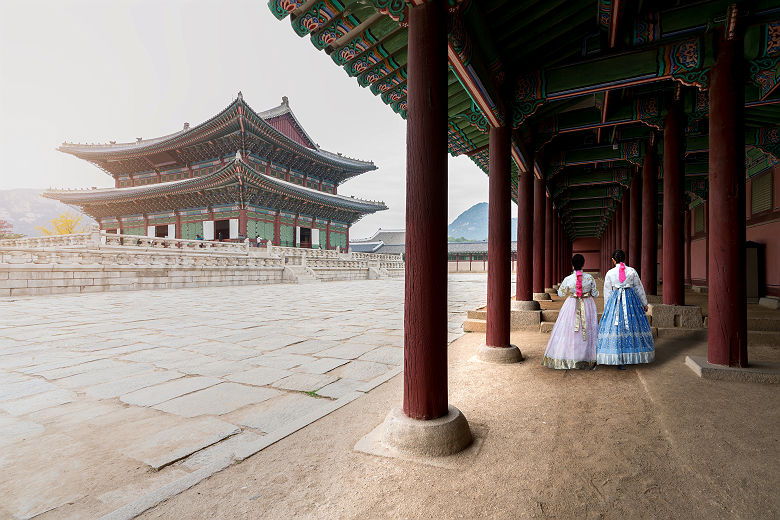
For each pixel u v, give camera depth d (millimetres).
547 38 4785
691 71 4473
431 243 2836
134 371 5270
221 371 5270
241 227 37812
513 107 5375
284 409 3920
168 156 43281
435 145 2840
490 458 2721
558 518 2080
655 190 8250
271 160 43562
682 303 6438
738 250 4227
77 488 2557
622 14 4152
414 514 2146
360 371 5266
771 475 2406
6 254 16172
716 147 4316
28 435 3332
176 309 12141
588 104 6949
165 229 43469
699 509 2117
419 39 2863
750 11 4020
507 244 5363
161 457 2959
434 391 2887
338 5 3562
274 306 13133
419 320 2869
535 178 9688
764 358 4902
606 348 4805
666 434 2988
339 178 53375
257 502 2303
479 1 3965
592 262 31859
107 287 17969
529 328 7633
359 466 2674
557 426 3221
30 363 5672
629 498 2230
